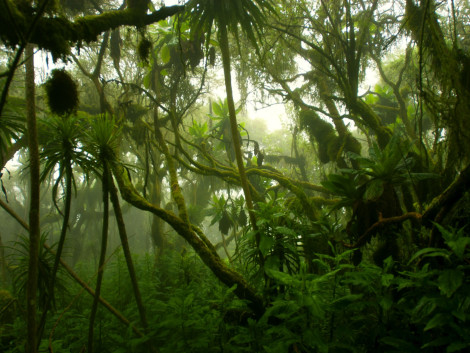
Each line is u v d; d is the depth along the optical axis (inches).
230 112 141.6
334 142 277.6
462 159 134.2
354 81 221.3
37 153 83.8
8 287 203.0
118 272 187.3
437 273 69.6
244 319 123.1
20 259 128.4
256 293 126.8
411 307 76.6
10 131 111.0
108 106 178.5
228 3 123.0
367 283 76.9
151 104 270.7
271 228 122.5
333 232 135.8
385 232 125.6
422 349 69.4
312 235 132.2
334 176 130.9
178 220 141.3
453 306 61.0
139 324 131.5
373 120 225.5
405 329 79.9
